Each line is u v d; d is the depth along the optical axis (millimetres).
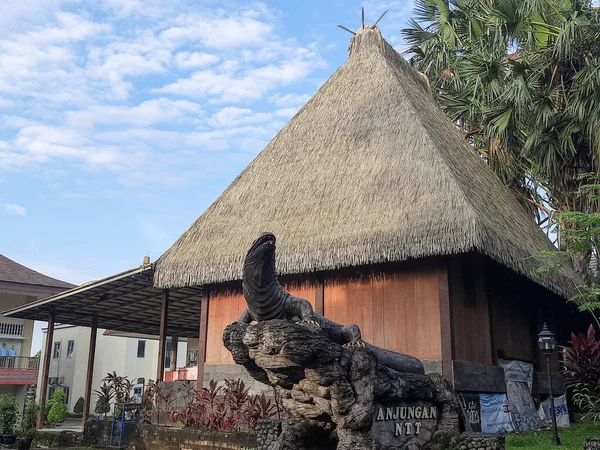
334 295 12047
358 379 6098
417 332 10789
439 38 22500
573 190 17844
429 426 7586
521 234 13102
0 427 13969
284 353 5645
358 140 13367
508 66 17438
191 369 16484
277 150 15031
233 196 14578
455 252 9867
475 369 10727
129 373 34625
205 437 10766
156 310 19766
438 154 11562
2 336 26859
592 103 15008
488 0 18734
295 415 6430
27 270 27969
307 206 12594
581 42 16078
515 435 10703
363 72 15273
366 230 10945
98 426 13961
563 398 14977
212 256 12969
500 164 19141
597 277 16422
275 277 6281
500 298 13094
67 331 35531
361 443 5969
